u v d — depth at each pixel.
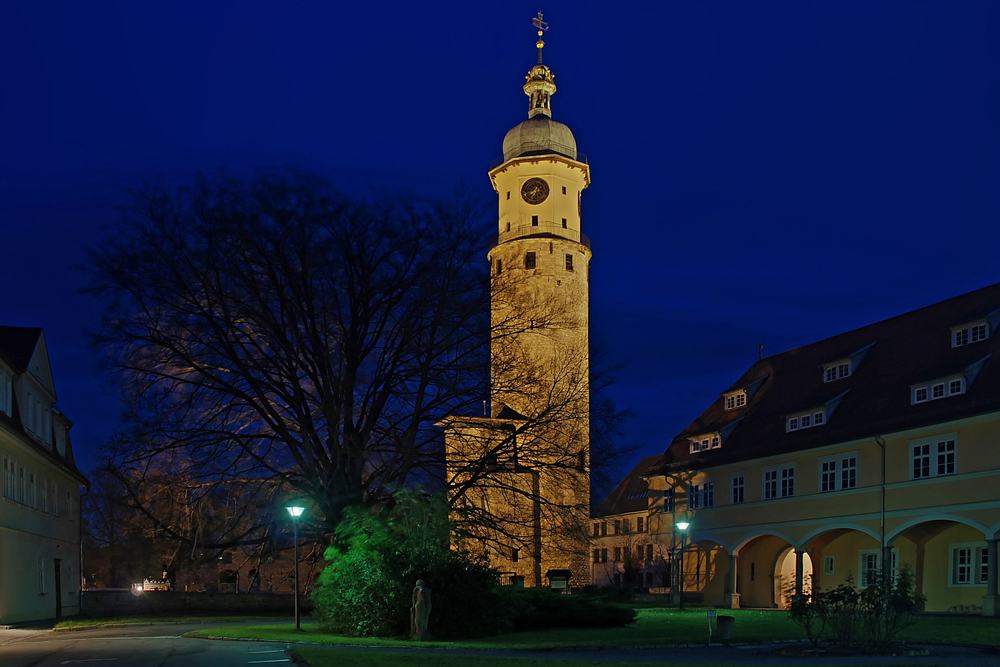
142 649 20.62
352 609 25.44
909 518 38.78
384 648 21.45
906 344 44.88
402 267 33.56
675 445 58.22
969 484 36.22
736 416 53.75
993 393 36.16
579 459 36.53
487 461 33.41
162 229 31.77
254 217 32.12
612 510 81.56
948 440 37.47
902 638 24.72
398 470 33.00
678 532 54.53
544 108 74.56
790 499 45.62
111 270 31.19
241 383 33.97
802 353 53.56
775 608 47.84
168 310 32.50
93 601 42.31
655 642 24.62
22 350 37.88
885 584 23.81
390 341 33.53
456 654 19.45
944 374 38.62
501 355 35.50
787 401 50.38
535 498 35.06
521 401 36.66
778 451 46.56
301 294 32.75
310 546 40.06
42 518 39.28
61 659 18.42
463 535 28.98
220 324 32.94
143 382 32.72
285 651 19.66
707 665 18.27
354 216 33.09
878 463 40.69
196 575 54.59
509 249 68.62
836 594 23.62
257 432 34.19
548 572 56.47
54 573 41.66
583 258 70.31
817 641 24.47
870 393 44.00
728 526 50.16
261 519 34.50
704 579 53.16
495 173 72.25
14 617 33.94
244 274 32.38
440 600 25.55
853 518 41.66
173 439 32.50
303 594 43.06
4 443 32.91
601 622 30.73
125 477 33.94
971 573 38.00
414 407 33.62
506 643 23.86
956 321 42.09
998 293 41.50
